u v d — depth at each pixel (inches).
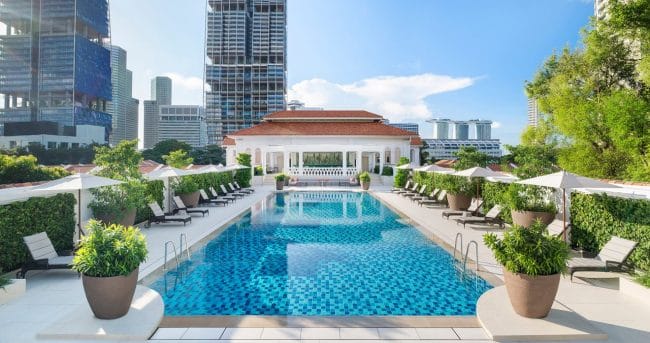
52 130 5280.5
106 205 489.4
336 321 250.4
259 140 1843.0
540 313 241.1
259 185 1523.1
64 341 218.8
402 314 280.8
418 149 1967.3
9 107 6968.5
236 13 6284.5
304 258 436.8
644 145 724.0
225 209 818.2
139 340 219.3
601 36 909.8
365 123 2030.0
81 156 4205.2
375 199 1066.1
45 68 6889.8
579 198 427.8
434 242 512.4
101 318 240.1
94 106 7598.4
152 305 263.6
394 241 520.7
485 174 654.5
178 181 793.6
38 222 364.5
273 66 6195.9
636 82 928.9
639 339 221.9
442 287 339.6
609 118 749.3
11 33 7066.9
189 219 612.7
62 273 349.4
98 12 7657.5
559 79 996.6
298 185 1503.4
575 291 302.0
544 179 438.9
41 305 273.9
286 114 2102.6
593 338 220.7
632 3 669.9
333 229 611.8
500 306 262.8
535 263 234.2
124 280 237.9
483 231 569.0
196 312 283.7
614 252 332.5
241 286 342.6
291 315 267.6
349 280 360.2
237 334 229.1
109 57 7751.0
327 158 1891.0
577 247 432.1
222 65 6195.9
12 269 335.9
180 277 366.0
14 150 3644.2
